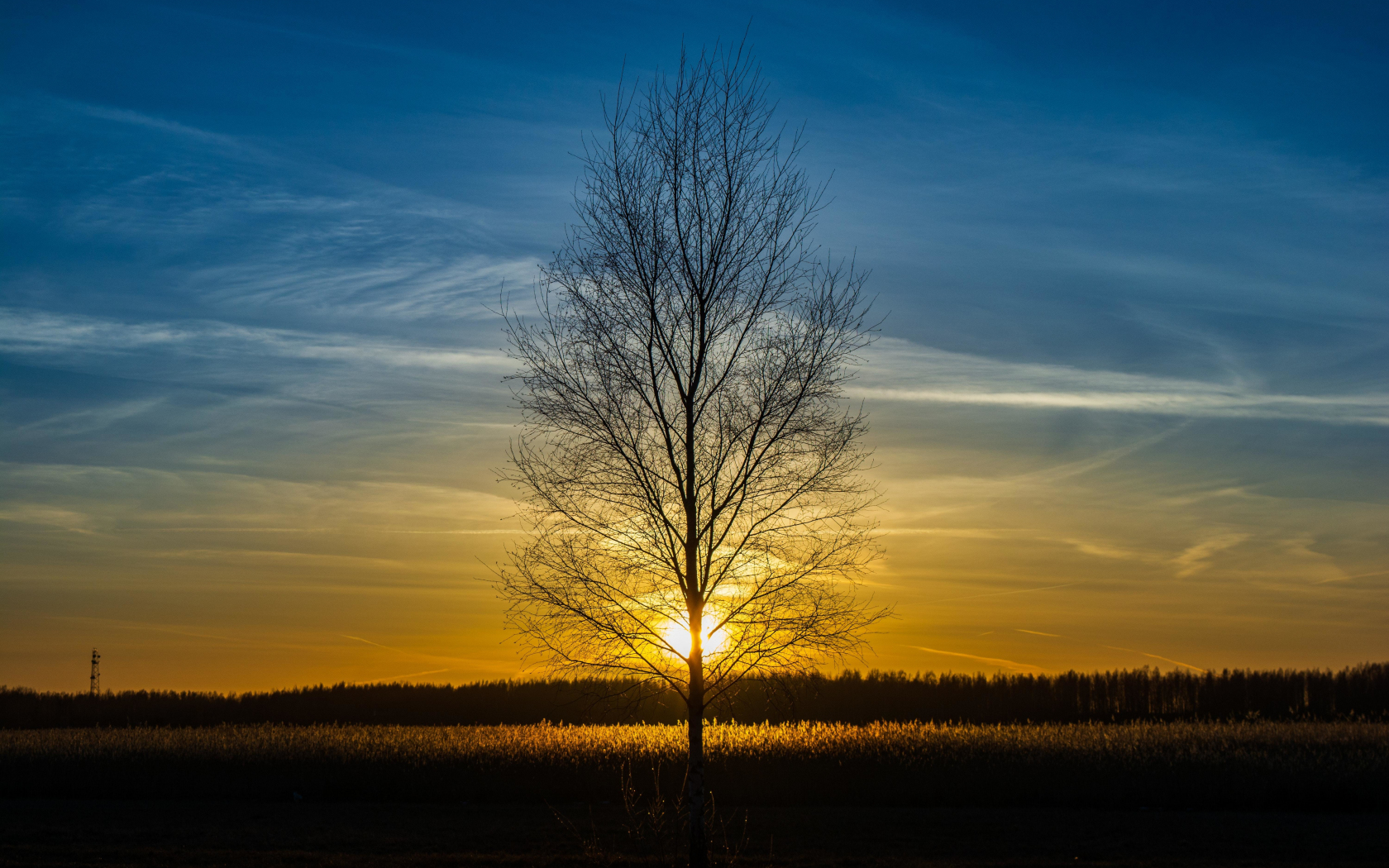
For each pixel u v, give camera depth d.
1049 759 30.58
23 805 28.30
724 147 16.30
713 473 15.75
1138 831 23.09
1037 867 18.92
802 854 20.44
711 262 15.98
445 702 65.31
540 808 26.83
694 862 14.70
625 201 16.25
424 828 23.83
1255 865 19.05
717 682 15.78
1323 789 26.64
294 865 18.95
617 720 16.12
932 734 35.28
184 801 28.86
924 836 22.56
